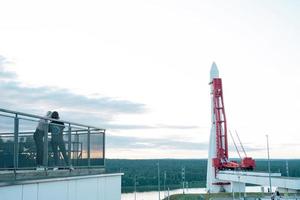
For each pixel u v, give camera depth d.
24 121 11.80
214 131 125.19
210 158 123.31
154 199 154.88
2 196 9.78
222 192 109.81
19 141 11.55
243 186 105.31
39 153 12.64
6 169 10.87
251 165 102.44
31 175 12.04
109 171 17.73
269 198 58.88
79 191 14.10
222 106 122.44
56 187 12.41
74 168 15.16
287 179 54.66
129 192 198.50
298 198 52.97
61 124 14.34
